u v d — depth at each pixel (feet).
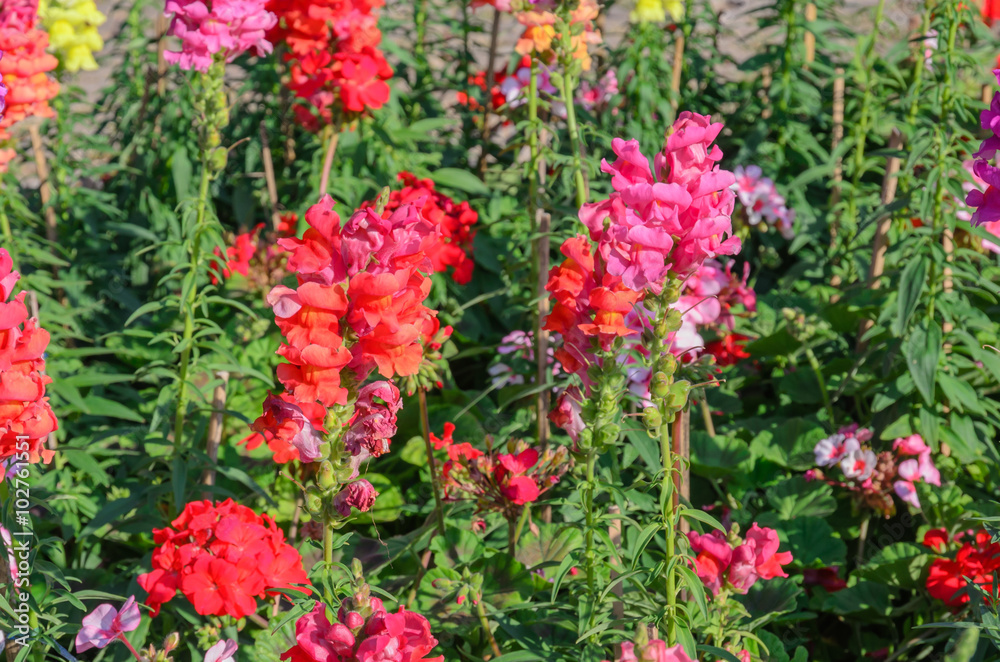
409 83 17.22
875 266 12.36
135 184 15.98
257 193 15.42
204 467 9.18
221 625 8.32
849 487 10.71
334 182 13.78
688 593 7.74
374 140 14.39
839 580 10.34
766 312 13.47
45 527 10.45
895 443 10.59
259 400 12.37
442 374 12.36
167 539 7.55
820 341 12.91
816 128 17.43
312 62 11.78
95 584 9.64
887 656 9.81
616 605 7.23
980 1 13.53
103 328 14.08
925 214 10.44
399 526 11.41
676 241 5.87
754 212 13.83
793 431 11.70
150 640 9.09
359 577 5.80
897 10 19.44
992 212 6.39
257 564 7.30
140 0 15.92
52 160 14.89
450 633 8.30
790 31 14.96
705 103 17.71
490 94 15.90
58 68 14.29
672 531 6.50
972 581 7.61
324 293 5.61
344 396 5.71
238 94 16.07
